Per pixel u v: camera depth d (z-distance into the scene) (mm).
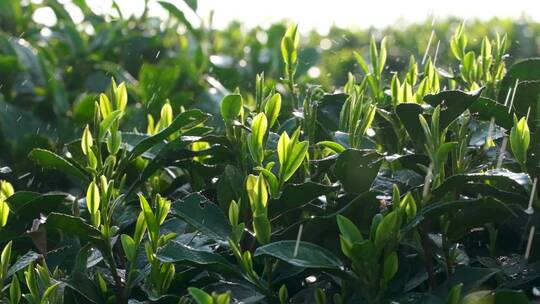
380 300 798
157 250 845
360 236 793
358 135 903
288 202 858
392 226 780
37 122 1714
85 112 1649
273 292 859
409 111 869
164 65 1907
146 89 1710
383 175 963
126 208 977
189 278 887
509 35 2543
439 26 2486
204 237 936
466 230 854
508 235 930
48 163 942
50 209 945
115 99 962
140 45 2039
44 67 1791
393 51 2432
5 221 925
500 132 907
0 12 2062
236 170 898
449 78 1040
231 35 2299
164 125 1022
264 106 968
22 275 938
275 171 934
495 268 860
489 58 1003
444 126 857
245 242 893
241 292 879
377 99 1012
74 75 1981
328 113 1010
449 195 857
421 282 847
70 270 968
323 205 935
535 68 977
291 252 792
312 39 2711
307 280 918
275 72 1996
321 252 797
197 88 1901
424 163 874
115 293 887
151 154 1010
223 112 917
